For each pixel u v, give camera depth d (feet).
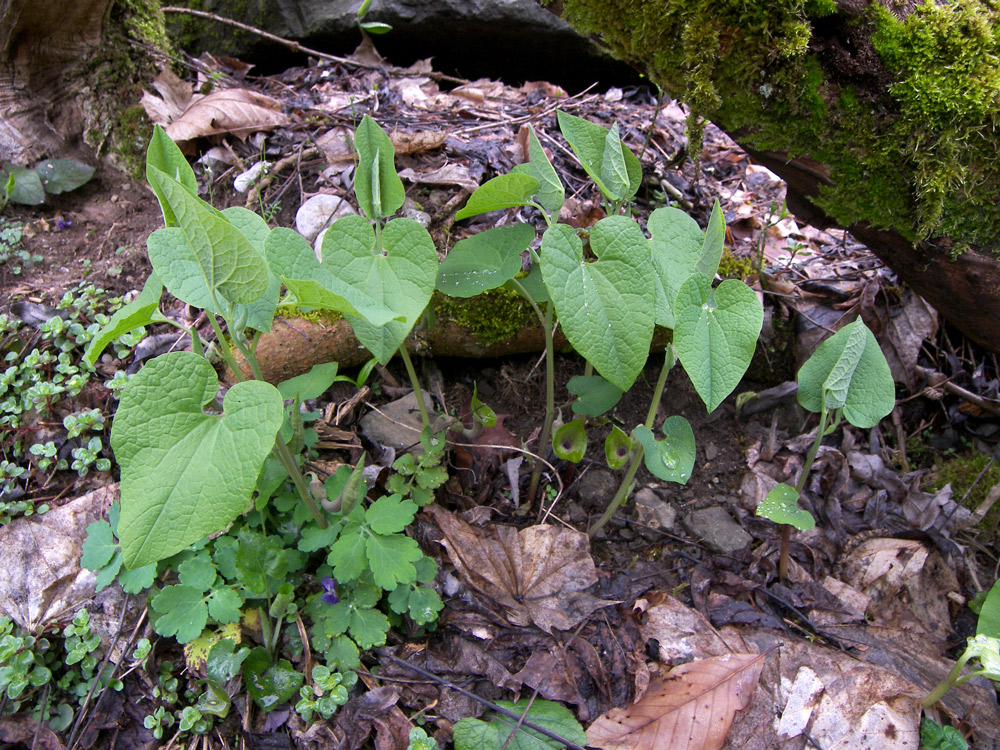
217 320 1.87
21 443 1.70
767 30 1.46
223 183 2.16
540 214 2.06
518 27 3.11
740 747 1.44
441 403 1.94
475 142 2.28
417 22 3.12
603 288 1.24
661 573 1.71
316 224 2.01
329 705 1.40
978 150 1.50
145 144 2.24
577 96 2.82
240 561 1.40
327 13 3.12
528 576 1.62
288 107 2.44
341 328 1.84
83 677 1.47
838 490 1.91
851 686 1.52
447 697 1.45
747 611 1.65
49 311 1.87
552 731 1.40
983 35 1.41
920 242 1.64
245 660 1.41
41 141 2.14
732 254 2.17
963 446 2.05
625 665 1.51
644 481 1.89
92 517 1.62
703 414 2.01
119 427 1.06
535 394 2.00
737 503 1.88
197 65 2.61
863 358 1.51
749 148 1.69
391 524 1.41
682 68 1.58
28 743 1.42
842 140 1.56
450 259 1.52
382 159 1.33
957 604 1.74
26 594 1.53
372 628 1.42
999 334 1.74
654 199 2.25
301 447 1.47
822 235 2.39
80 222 2.12
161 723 1.43
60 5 2.02
